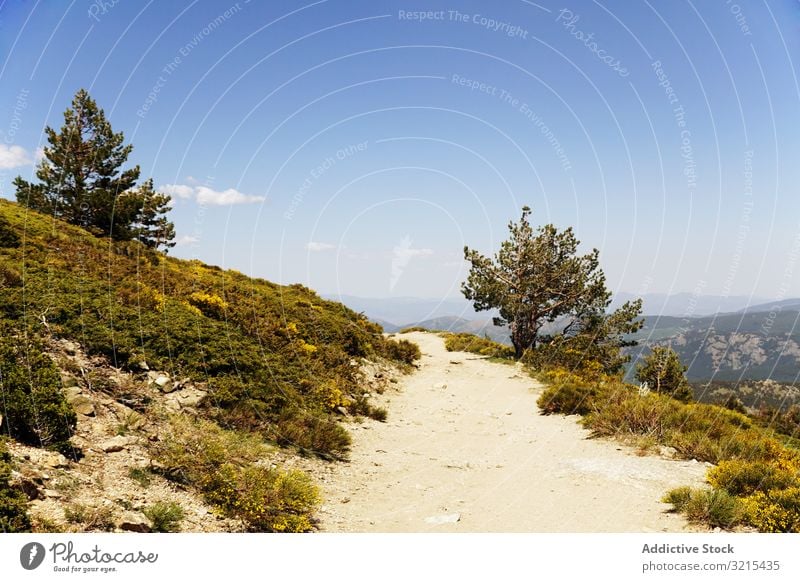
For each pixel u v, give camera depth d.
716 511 8.22
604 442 13.89
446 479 11.64
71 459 7.66
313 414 14.13
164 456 8.66
